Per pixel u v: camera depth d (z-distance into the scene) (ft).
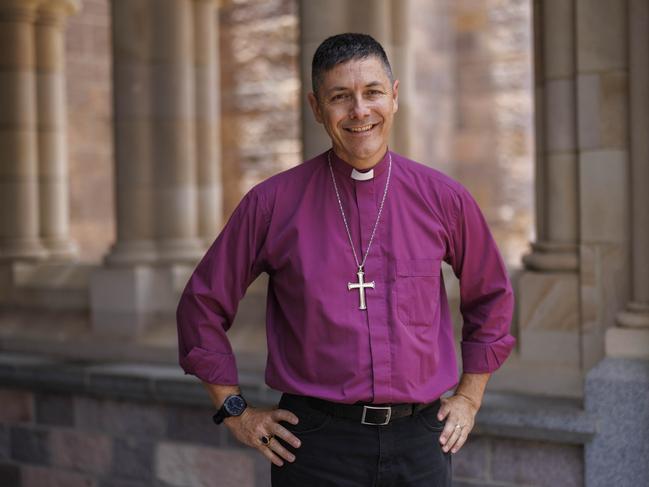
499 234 28.12
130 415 14.51
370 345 7.14
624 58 11.19
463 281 7.84
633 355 10.84
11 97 18.45
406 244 7.32
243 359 14.21
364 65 6.97
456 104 28.50
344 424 7.29
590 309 11.60
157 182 16.06
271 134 28.19
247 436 7.61
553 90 11.81
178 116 16.14
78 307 16.87
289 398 7.60
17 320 17.25
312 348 7.25
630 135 11.15
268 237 7.45
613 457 10.71
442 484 7.58
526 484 11.48
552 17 11.75
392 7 13.78
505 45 27.89
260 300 14.62
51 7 18.79
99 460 14.89
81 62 27.02
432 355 7.35
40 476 15.58
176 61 16.12
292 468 7.50
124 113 15.79
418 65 27.35
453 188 7.52
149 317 15.69
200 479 13.91
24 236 18.49
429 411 7.55
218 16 28.91
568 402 11.41
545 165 12.12
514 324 12.54
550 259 11.97
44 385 15.06
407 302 7.24
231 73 28.78
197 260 16.14
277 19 27.94
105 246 27.55
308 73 13.19
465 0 28.30
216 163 17.83
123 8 15.69
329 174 7.43
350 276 7.24
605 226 11.43
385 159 7.47
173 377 13.80
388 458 7.32
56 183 19.12
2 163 18.47
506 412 11.19
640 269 11.08
